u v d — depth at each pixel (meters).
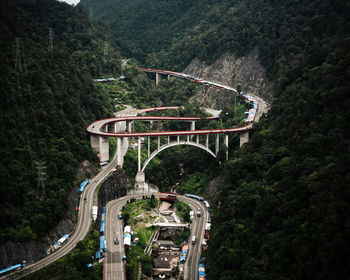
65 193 128.25
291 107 154.62
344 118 116.44
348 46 155.75
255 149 155.25
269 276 91.69
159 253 128.88
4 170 113.06
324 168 104.00
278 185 115.25
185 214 147.38
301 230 93.88
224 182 150.25
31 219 110.88
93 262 111.25
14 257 101.25
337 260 79.25
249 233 109.94
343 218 85.88
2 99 133.25
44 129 146.25
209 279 107.56
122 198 157.88
